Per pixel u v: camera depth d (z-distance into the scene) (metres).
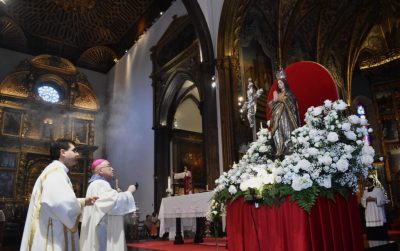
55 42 19.36
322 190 3.31
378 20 16.53
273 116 4.36
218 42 11.31
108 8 17.94
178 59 14.51
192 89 16.41
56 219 2.93
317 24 14.89
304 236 3.08
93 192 4.13
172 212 7.60
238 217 3.74
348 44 16.53
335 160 3.36
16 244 14.08
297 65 5.15
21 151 17.25
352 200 3.75
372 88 20.03
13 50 18.69
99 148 19.72
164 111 15.65
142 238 13.62
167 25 16.05
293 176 3.23
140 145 16.56
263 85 12.27
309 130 3.64
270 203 3.34
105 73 21.28
